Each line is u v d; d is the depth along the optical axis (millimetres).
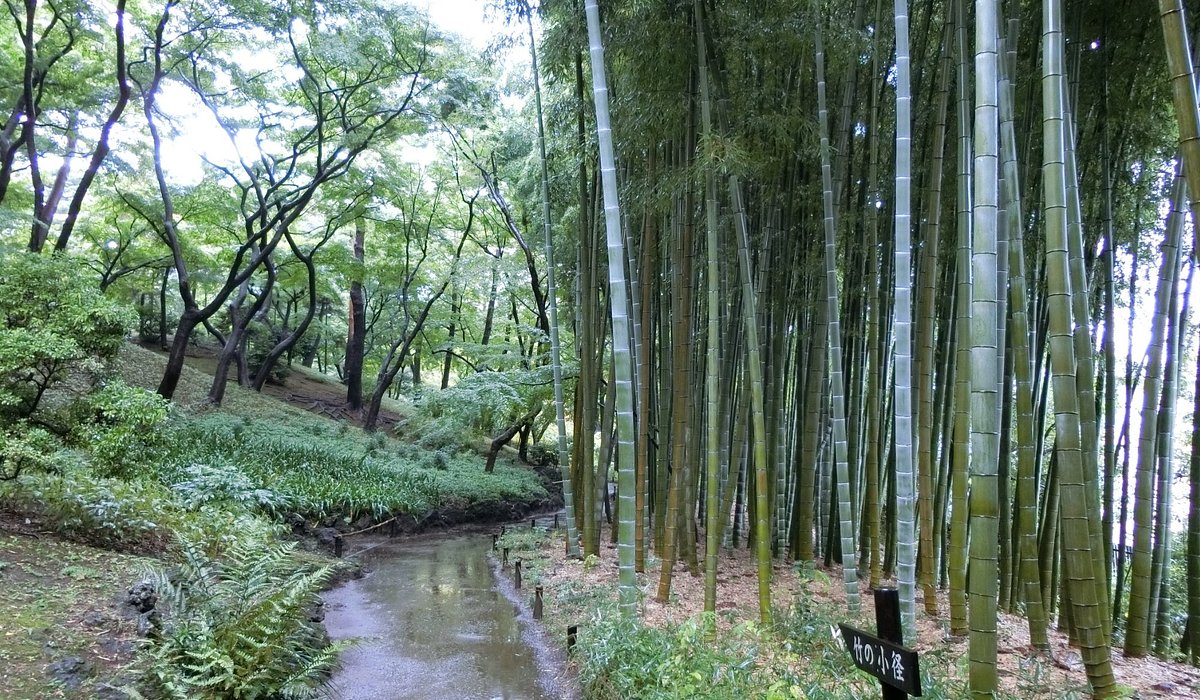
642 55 5008
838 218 5566
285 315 21234
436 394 12031
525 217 13414
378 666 4512
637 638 3938
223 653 3363
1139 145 5078
